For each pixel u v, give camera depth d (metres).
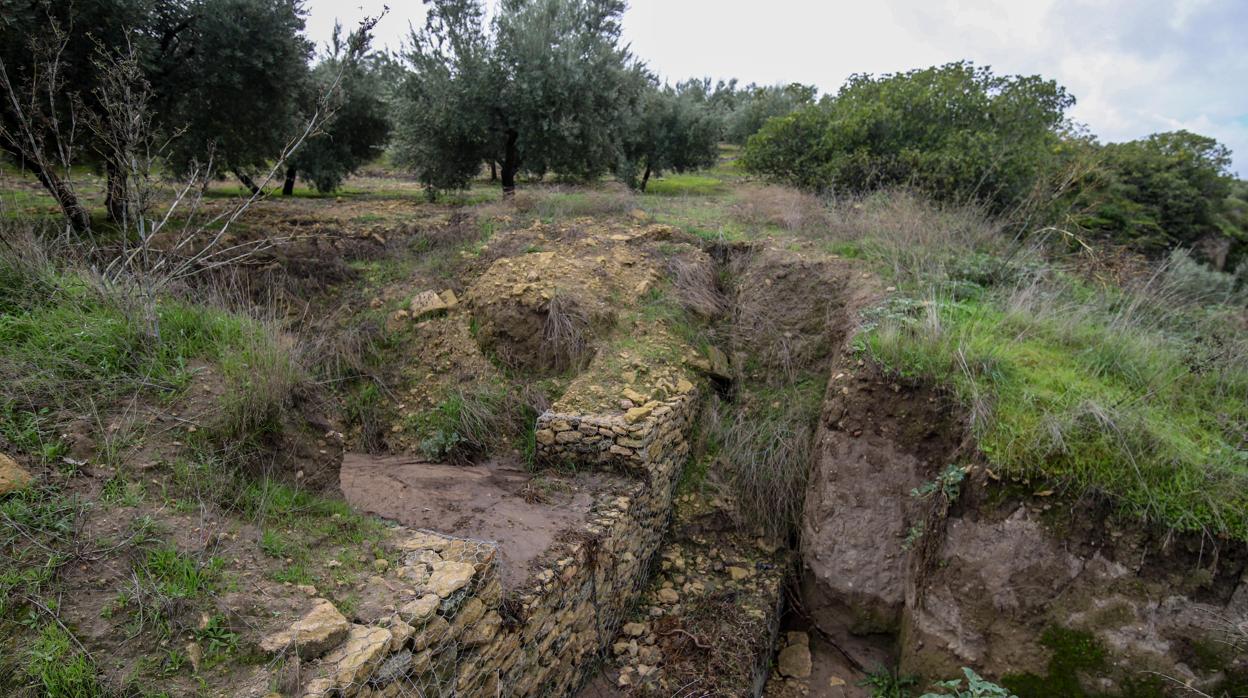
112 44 7.61
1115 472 4.22
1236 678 3.88
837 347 6.55
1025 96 11.34
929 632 4.69
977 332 5.52
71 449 3.28
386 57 13.22
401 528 3.82
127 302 4.29
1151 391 4.89
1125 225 13.09
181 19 9.02
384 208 12.23
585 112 13.25
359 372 6.86
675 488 6.29
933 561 4.71
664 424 5.84
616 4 13.98
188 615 2.61
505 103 12.65
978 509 4.52
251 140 10.54
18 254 4.54
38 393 3.53
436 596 3.06
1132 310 5.94
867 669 5.24
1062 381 4.89
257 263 7.91
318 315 7.62
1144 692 4.04
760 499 6.17
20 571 2.55
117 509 3.03
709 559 5.96
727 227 9.42
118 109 4.80
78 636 2.40
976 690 3.76
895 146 11.33
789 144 12.75
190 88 9.28
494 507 4.96
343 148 16.05
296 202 13.34
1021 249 7.46
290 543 3.29
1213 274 8.27
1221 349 5.41
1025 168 9.85
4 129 5.29
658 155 18.27
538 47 12.64
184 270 5.46
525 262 7.66
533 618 3.82
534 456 5.85
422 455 6.05
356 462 5.83
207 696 2.33
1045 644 4.28
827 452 5.55
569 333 6.73
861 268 7.36
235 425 3.94
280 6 9.70
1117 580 4.15
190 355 4.34
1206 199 14.46
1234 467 4.20
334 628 2.66
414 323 7.38
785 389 6.86
